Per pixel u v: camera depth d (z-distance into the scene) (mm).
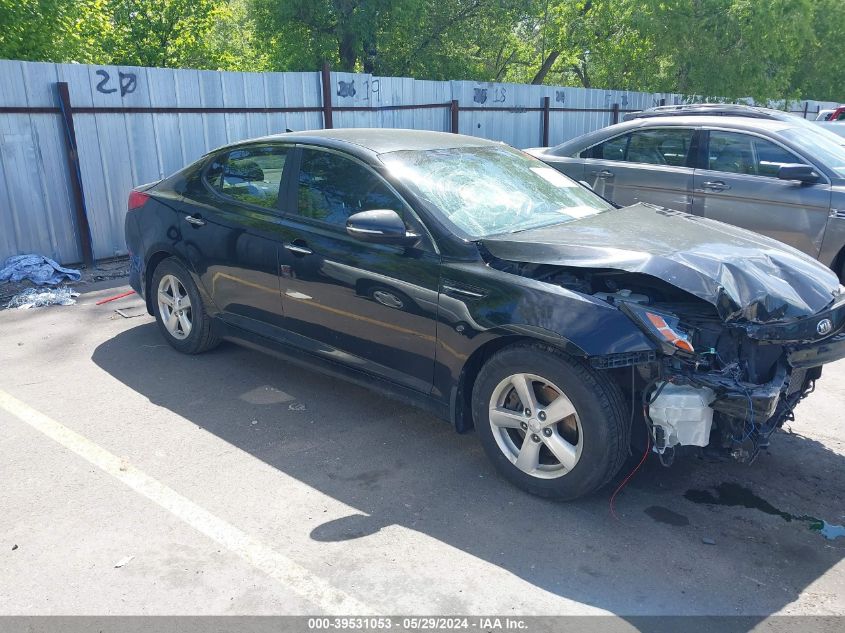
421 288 3766
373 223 3656
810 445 4215
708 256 3518
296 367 5277
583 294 3340
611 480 3602
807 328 3398
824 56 28156
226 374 5125
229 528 3291
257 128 9625
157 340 5809
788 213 6848
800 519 3449
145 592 2861
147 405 4602
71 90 7750
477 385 3660
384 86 11227
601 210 4633
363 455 4008
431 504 3525
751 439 3281
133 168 8461
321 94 10234
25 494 3549
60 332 5996
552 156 8570
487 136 13641
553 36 26469
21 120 7441
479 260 3639
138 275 5672
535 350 3396
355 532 3281
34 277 7340
